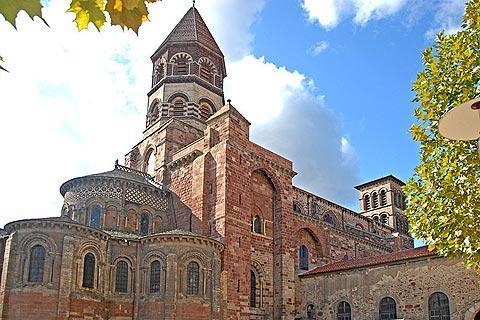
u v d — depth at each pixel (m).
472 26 22.25
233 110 53.69
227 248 47.44
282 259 53.50
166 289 42.22
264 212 55.06
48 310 38.28
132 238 45.31
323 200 73.06
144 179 55.94
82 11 4.12
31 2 3.50
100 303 41.72
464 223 20.97
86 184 50.62
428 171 23.09
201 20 68.12
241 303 47.06
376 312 46.41
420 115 23.38
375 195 102.81
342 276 50.47
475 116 10.77
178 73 63.81
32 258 39.59
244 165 52.50
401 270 45.66
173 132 58.50
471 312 40.03
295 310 53.00
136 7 4.14
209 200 50.59
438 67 23.00
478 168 21.12
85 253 41.62
